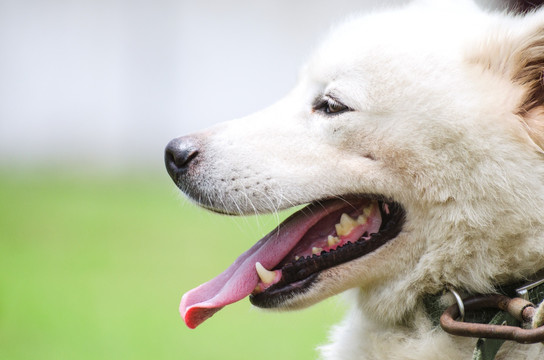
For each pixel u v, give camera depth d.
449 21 5.29
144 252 14.68
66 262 13.70
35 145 32.41
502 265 4.69
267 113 5.46
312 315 10.89
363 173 4.96
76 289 11.81
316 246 5.25
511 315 4.47
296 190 5.11
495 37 4.97
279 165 5.18
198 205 5.38
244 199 5.21
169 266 13.49
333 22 7.02
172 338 9.69
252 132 5.35
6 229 16.23
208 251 14.90
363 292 5.13
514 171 4.66
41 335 9.59
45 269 13.12
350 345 5.21
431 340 4.75
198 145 5.39
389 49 5.00
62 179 24.02
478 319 4.70
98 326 10.04
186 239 16.20
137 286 12.06
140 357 8.89
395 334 5.00
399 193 4.90
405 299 4.93
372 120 4.94
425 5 6.01
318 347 5.57
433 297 4.91
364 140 4.97
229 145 5.33
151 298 11.44
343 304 5.67
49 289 11.78
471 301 4.64
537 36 4.85
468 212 4.71
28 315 10.35
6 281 12.12
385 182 4.92
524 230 4.64
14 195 20.38
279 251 5.20
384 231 4.96
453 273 4.79
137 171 26.88
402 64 4.93
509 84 4.86
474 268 4.74
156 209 19.67
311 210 5.27
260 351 9.17
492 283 4.76
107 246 15.12
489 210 4.68
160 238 16.17
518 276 4.70
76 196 20.78
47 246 14.93
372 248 4.96
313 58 5.47
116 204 19.91
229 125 5.48
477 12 5.75
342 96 5.07
